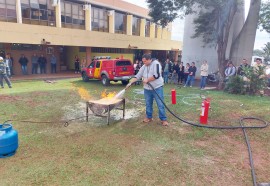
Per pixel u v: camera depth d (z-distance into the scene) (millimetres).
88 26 23203
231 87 10734
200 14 15719
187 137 5074
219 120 6266
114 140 4805
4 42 16516
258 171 3695
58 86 12844
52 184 3219
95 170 3602
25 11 18125
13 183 3225
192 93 10719
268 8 14383
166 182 3334
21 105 7797
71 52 25109
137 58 32406
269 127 5703
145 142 4738
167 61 15281
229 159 4094
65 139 4820
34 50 20359
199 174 3570
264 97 9758
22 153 4141
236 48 16484
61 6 20797
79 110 7328
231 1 13297
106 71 13234
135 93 10594
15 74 18969
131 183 3283
